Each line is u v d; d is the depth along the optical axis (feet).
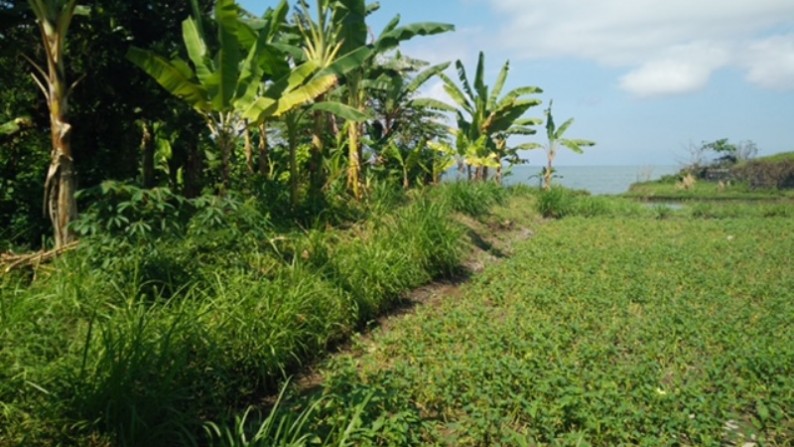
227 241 24.79
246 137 46.50
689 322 23.41
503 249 43.14
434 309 27.32
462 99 69.10
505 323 23.48
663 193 124.36
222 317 18.72
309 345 20.86
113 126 32.83
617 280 31.24
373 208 37.81
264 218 27.81
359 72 41.73
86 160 31.53
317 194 37.09
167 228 22.56
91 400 12.78
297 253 26.30
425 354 19.95
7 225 29.66
